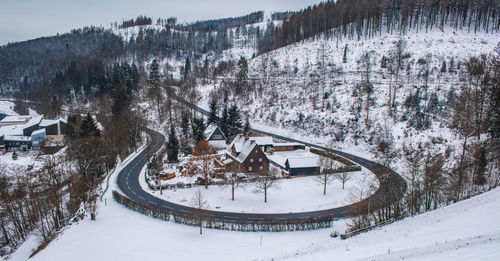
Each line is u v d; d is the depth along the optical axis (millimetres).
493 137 64750
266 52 186125
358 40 148125
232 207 53969
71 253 34656
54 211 54531
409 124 83562
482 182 52344
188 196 58562
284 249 35781
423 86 97750
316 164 71188
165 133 107562
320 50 148875
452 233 25922
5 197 50188
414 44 129625
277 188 62562
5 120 123125
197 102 139500
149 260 33844
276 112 111750
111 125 87000
